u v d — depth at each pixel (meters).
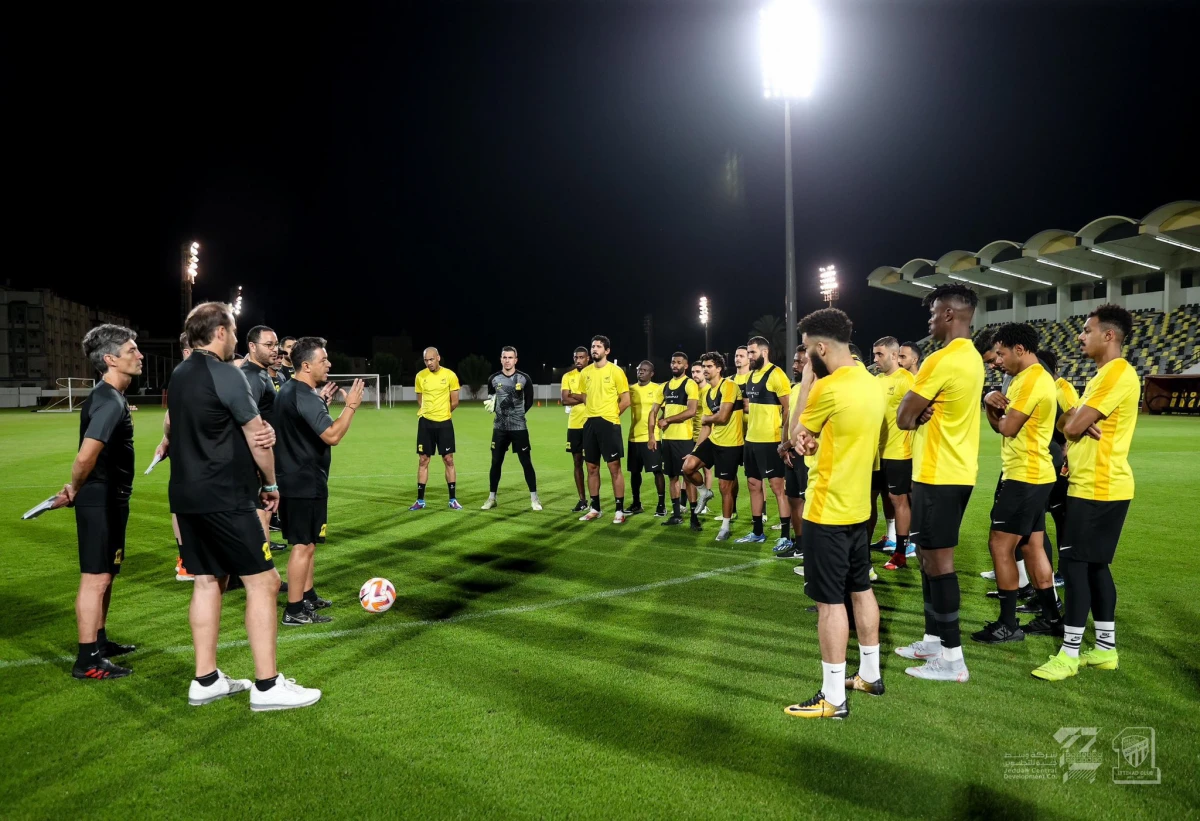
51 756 2.71
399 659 3.66
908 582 5.26
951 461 3.37
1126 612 4.38
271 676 3.11
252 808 2.37
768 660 3.64
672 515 7.51
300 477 4.18
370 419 27.22
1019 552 4.87
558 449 15.03
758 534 6.45
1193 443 14.80
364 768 2.62
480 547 6.27
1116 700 3.18
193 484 2.98
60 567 5.54
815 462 3.11
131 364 3.60
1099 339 3.56
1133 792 2.48
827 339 3.07
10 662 3.66
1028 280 38.22
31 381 57.31
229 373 3.04
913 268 38.53
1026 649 3.84
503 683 3.35
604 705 3.13
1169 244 30.02
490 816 2.32
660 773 2.58
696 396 7.11
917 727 2.94
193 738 2.85
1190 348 28.92
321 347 4.24
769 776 2.57
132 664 3.65
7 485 9.95
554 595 4.80
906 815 2.35
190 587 5.05
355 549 6.19
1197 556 5.69
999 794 2.46
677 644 3.87
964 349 3.39
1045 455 3.83
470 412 32.38
